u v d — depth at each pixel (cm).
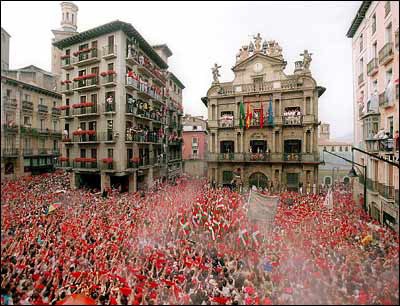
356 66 2272
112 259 1229
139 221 1722
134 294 959
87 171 2964
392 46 1434
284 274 1053
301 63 3416
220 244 1398
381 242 1159
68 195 2284
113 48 3078
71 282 1058
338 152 3947
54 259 1179
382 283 944
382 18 1636
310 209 1923
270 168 3341
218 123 3622
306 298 915
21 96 2269
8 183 1686
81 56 3244
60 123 3130
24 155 2156
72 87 3300
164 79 4412
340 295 914
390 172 1503
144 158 3381
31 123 2352
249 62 3541
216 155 3550
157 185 3441
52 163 2853
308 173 3175
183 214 1748
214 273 1147
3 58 1369
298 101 3269
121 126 3031
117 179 3166
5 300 909
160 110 4247
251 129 3459
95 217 1797
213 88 3659
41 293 955
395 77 1390
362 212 1778
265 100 3409
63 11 3647
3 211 1376
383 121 1541
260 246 1316
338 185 3428
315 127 3164
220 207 1877
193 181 3828
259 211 1555
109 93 3086
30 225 1464
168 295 988
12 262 1095
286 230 1457
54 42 3372
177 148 4862
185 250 1323
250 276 1081
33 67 3056
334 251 1159
